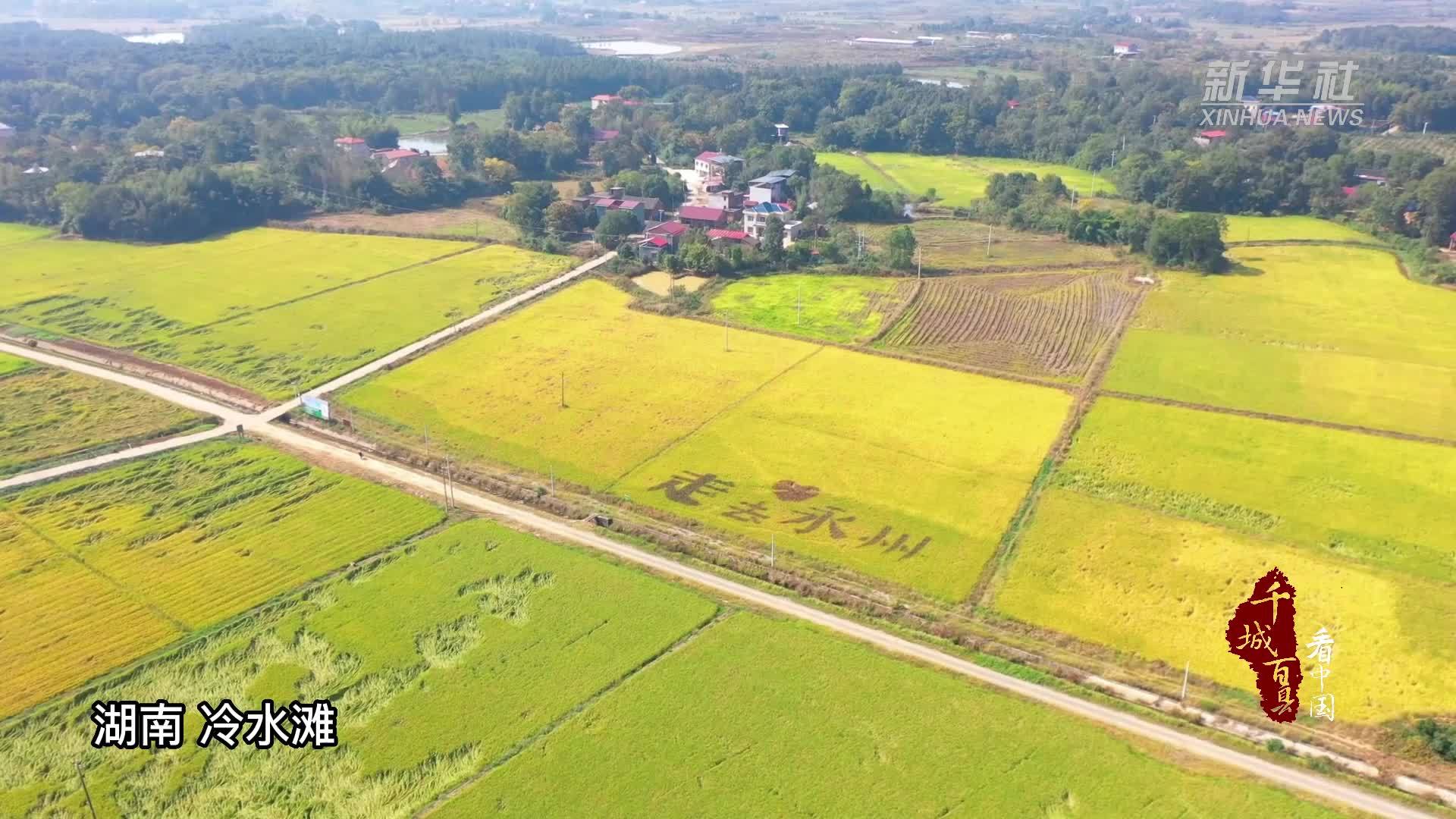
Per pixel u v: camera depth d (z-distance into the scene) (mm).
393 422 104875
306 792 56000
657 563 79250
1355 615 71625
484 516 86375
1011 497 88375
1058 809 54312
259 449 99438
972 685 64438
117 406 109688
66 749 59312
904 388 112125
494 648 68125
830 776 56719
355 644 68688
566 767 57531
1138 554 79438
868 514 86000
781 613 72375
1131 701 63469
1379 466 92875
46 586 75938
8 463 96000
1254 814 53844
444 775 57156
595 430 102438
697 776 56812
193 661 67188
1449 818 53906
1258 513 85188
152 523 85062
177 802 55312
